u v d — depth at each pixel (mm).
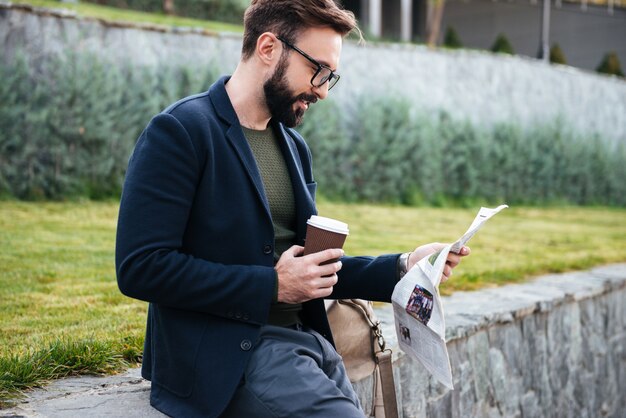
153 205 1669
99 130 9648
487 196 15211
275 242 1892
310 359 1788
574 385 5355
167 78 10703
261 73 1858
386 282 2068
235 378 1687
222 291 1671
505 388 4367
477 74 16266
